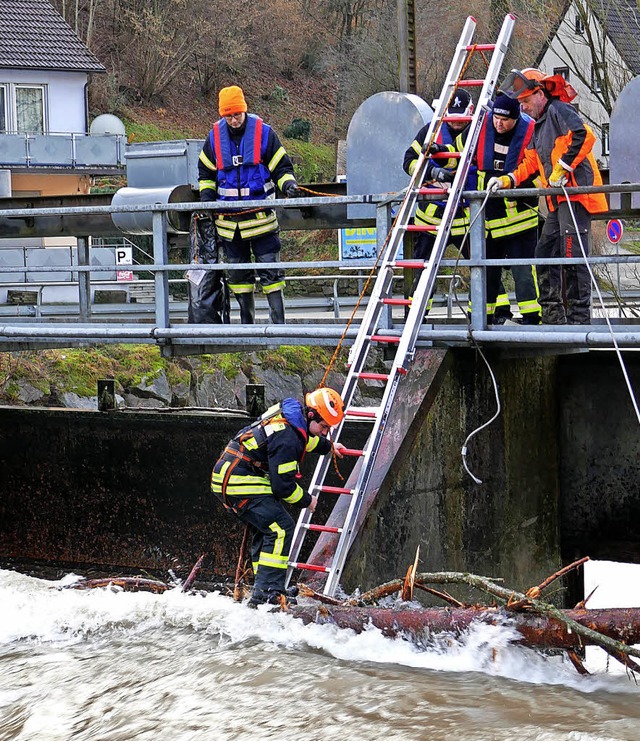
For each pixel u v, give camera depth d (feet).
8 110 177.17
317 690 26.84
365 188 46.73
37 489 58.13
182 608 33.53
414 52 47.83
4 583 37.78
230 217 45.62
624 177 43.37
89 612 34.12
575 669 29.17
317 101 252.83
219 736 24.23
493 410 45.01
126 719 25.75
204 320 47.19
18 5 188.24
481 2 196.13
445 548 41.50
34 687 28.35
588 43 98.07
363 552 36.29
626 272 97.30
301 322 63.77
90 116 219.00
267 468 34.04
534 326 38.70
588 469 52.75
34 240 152.87
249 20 245.04
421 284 38.81
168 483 55.16
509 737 23.12
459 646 29.50
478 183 42.73
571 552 53.67
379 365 101.24
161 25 230.07
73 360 88.53
